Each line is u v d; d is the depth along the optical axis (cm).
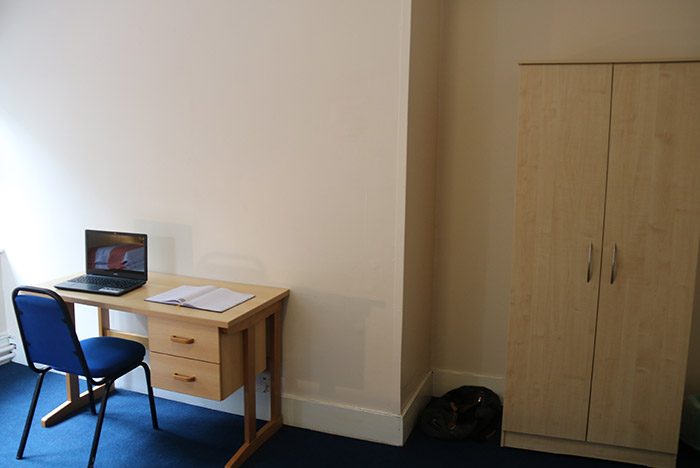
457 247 294
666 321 227
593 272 232
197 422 280
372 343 257
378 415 260
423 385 289
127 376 315
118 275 277
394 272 247
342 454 252
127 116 290
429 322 301
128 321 307
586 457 249
